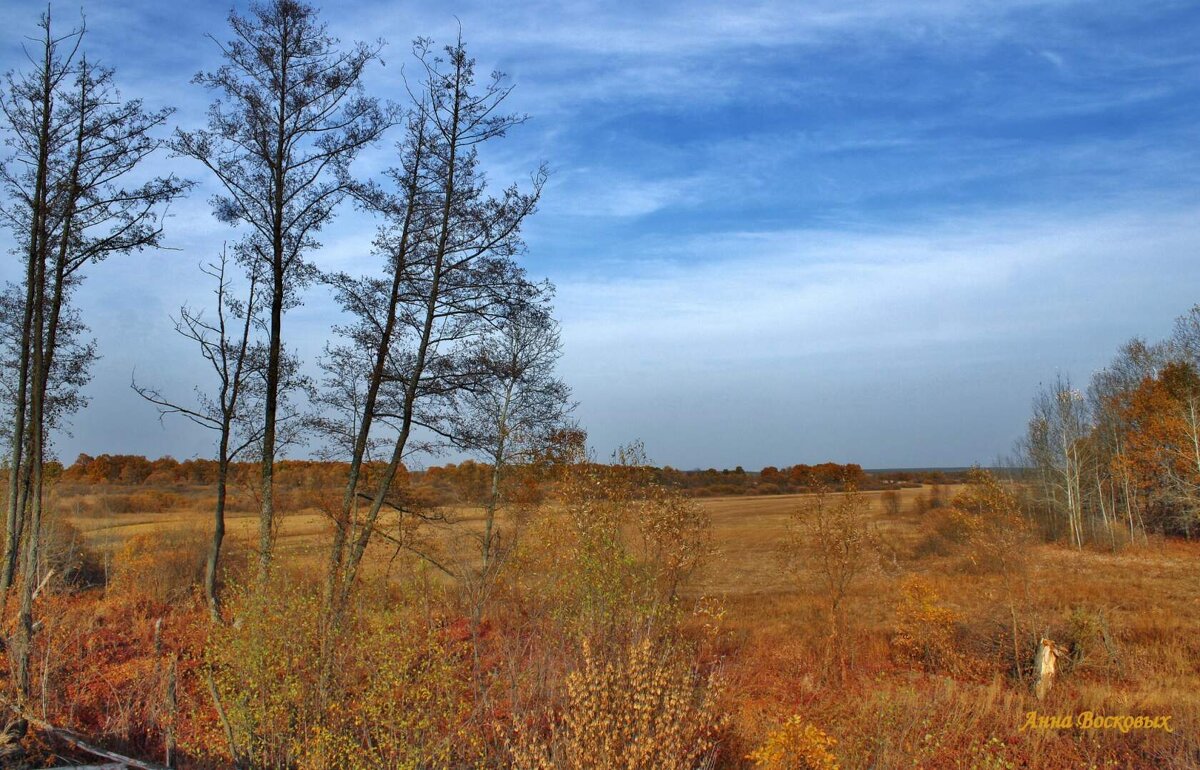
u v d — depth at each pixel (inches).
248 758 394.3
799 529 752.3
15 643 452.8
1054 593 909.2
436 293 602.2
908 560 1234.0
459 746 379.2
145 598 800.9
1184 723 481.1
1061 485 1738.4
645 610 473.1
